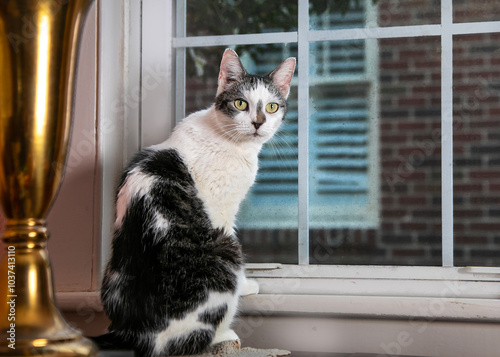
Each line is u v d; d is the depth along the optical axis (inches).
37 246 26.7
